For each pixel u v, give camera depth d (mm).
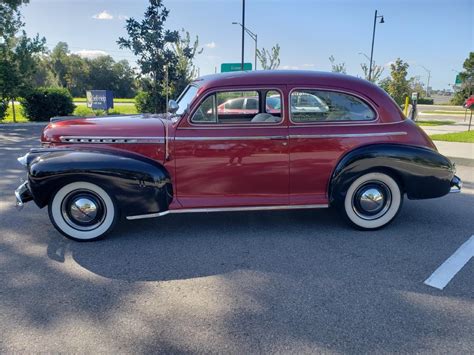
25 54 16969
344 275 3477
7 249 4016
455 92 49062
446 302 3051
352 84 4410
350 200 4457
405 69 23375
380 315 2873
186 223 4754
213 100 4230
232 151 4258
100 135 4254
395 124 4465
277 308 2961
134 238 4301
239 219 4898
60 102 18578
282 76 4336
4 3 16438
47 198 4078
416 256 3873
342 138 4359
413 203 5625
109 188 4051
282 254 3910
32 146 10469
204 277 3443
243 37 20078
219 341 2584
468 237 4363
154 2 15031
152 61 15406
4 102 17531
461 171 7801
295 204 4457
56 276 3453
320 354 2461
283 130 4293
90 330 2695
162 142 4203
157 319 2824
